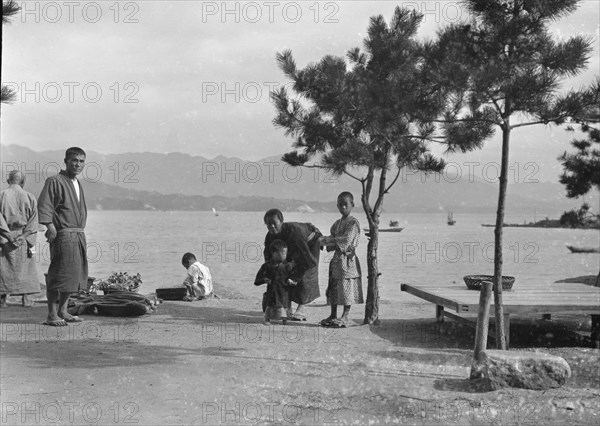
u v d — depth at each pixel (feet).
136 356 25.44
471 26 25.80
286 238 34.71
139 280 43.70
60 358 24.94
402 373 23.27
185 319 35.88
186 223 625.82
